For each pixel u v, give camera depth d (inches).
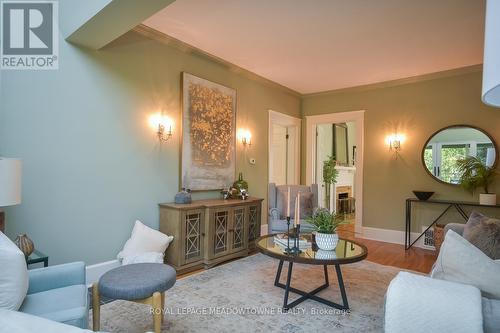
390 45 139.6
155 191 133.1
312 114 228.8
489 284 51.9
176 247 124.8
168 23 121.3
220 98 163.2
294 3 105.3
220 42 138.9
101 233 114.5
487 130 162.6
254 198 167.8
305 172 231.8
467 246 55.6
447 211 173.3
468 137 167.8
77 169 107.8
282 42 137.8
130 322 84.5
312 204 169.8
